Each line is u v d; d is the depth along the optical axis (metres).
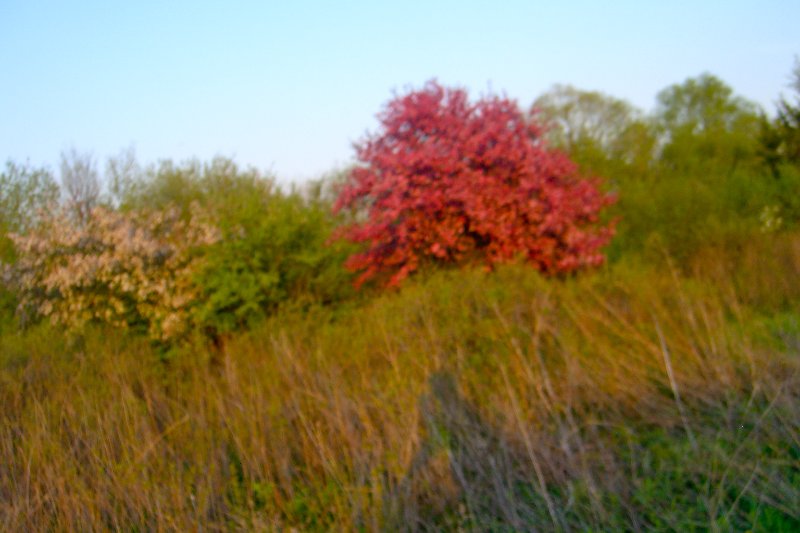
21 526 4.51
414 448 4.71
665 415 5.09
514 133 9.98
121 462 4.96
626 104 22.70
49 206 12.57
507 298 7.35
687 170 17.69
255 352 7.93
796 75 15.03
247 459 4.91
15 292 11.11
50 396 6.59
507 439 4.82
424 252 9.59
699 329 6.20
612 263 10.75
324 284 9.53
